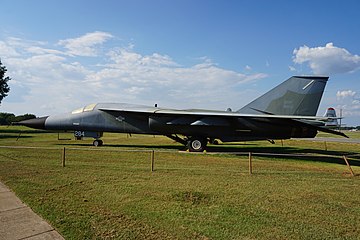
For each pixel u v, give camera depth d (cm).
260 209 506
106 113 1720
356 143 2705
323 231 409
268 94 1573
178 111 1587
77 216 445
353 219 462
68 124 1764
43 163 952
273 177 814
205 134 1552
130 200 543
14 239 360
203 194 599
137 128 1680
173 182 708
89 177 737
